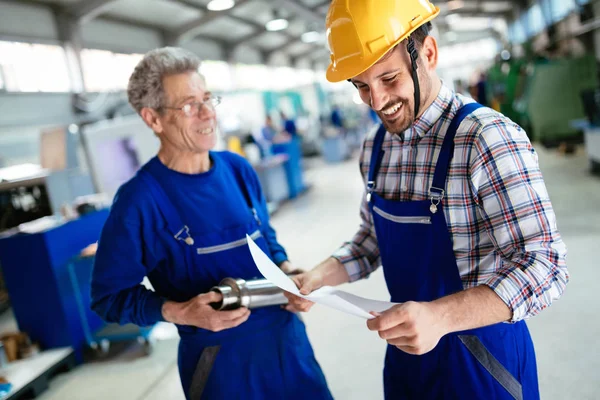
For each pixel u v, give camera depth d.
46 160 4.05
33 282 3.26
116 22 8.51
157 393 2.76
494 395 0.95
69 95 6.80
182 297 1.27
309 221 6.34
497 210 0.88
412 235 1.00
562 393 2.13
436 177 0.94
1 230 3.50
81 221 3.55
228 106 10.56
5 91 5.75
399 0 0.90
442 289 0.98
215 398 1.23
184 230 1.22
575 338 2.52
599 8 8.94
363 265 1.24
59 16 6.87
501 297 0.78
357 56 0.90
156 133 1.27
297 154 8.73
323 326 3.24
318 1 12.95
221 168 1.33
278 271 0.98
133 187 1.21
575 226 4.09
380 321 0.76
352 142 13.86
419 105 0.92
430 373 1.01
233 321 1.13
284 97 15.03
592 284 3.04
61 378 3.16
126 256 1.20
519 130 0.89
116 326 3.44
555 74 8.24
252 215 1.35
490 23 22.11
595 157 5.48
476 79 12.23
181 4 9.07
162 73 1.20
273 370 1.26
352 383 2.52
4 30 5.99
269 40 15.30
